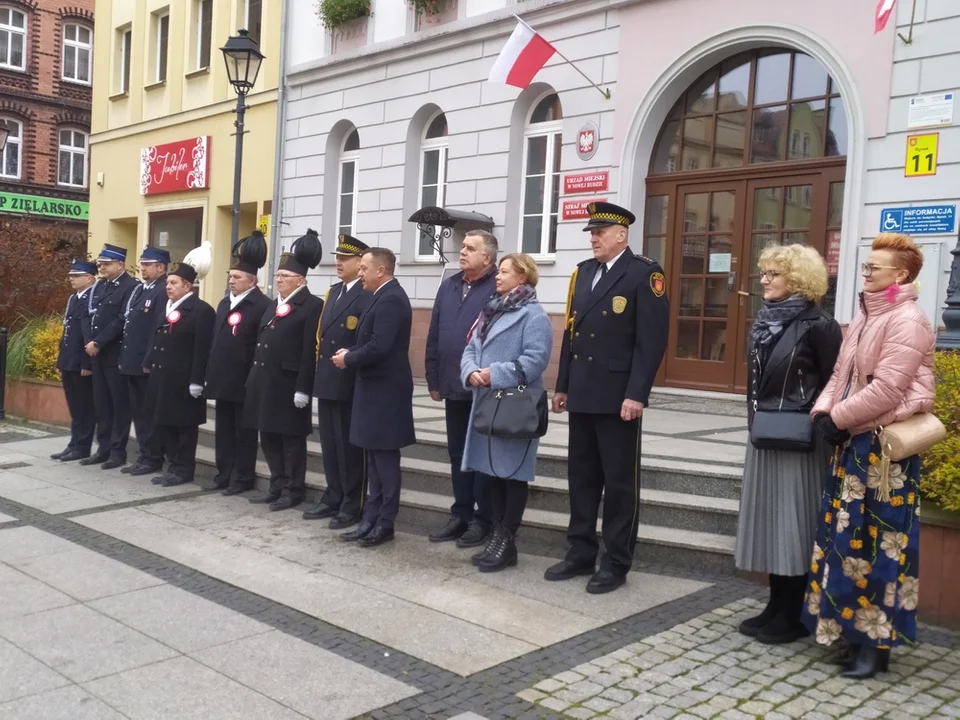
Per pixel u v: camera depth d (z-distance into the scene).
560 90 10.52
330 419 6.29
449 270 11.71
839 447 3.95
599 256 4.92
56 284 13.34
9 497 7.09
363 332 5.75
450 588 4.93
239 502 6.97
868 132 8.16
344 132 13.73
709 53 9.28
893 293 3.81
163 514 6.58
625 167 9.93
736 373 9.39
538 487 6.05
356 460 6.19
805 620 4.02
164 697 3.63
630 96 9.88
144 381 7.99
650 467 5.94
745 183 9.28
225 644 4.18
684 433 7.34
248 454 7.24
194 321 7.48
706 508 5.46
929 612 4.51
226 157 15.48
